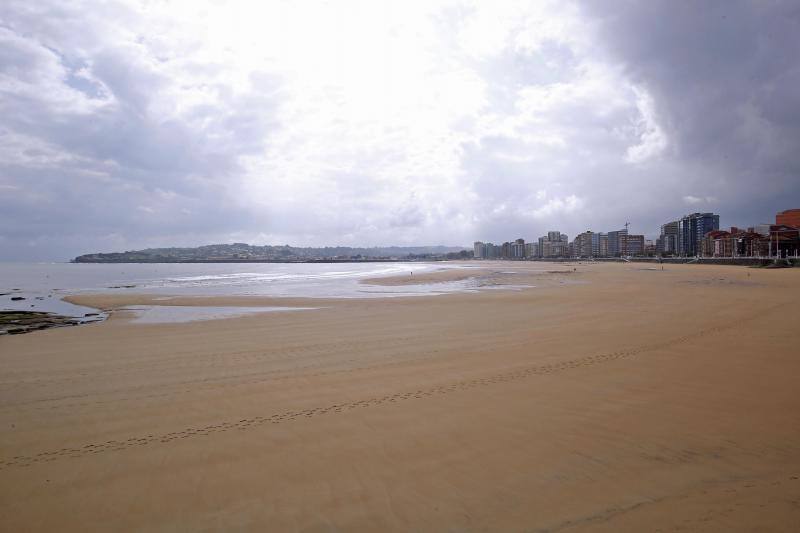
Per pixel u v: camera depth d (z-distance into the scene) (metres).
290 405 7.65
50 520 4.35
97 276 71.94
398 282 46.31
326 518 4.29
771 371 9.12
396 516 4.29
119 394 8.55
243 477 5.14
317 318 18.84
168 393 8.55
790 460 5.25
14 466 5.54
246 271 90.00
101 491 4.90
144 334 15.56
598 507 4.34
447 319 17.64
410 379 9.07
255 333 15.30
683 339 12.51
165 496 4.77
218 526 4.20
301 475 5.14
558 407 7.19
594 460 5.34
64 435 6.54
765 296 25.25
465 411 7.10
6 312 24.62
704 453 5.47
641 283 39.62
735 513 4.18
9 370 10.58
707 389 7.98
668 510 4.25
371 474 5.13
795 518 4.08
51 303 29.48
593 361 10.16
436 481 4.93
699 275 54.41
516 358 10.65
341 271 82.69
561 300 24.23
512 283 42.75
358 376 9.43
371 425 6.61
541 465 5.25
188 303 27.06
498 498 4.56
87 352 12.59
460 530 4.05
